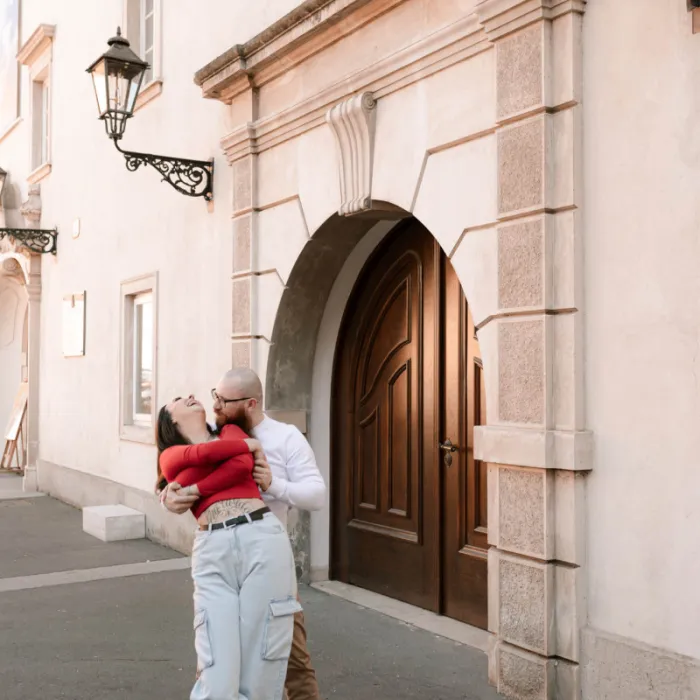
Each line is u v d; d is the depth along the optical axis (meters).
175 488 3.24
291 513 6.64
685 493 3.61
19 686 4.59
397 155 5.24
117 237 9.77
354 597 6.24
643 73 3.80
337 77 5.86
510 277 4.33
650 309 3.76
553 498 4.10
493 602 4.42
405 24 5.23
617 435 3.89
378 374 6.35
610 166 3.94
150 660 4.99
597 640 3.90
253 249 6.75
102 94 7.04
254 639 3.15
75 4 11.37
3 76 14.91
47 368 12.29
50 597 6.43
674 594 3.65
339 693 4.41
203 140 7.75
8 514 10.43
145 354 9.41
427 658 4.90
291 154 6.35
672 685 3.60
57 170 11.97
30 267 12.66
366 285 6.50
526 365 4.23
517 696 4.24
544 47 4.14
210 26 7.68
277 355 6.59
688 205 3.62
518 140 4.29
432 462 5.80
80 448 10.93
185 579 6.96
